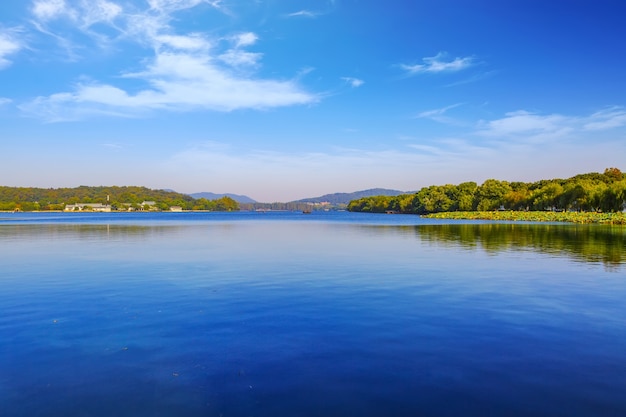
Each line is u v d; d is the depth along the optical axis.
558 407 7.30
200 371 8.86
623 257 27.06
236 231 58.22
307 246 35.31
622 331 11.40
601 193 103.25
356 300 15.05
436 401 7.53
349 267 22.95
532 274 20.52
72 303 14.70
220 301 14.94
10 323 12.31
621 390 7.91
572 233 51.78
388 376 8.54
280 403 7.50
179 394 7.86
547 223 85.50
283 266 23.39
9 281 18.86
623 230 58.06
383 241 40.38
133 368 9.03
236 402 7.56
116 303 14.67
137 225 78.94
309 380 8.39
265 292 16.44
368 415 7.09
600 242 38.34
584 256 27.66
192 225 79.44
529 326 11.87
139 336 11.10
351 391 7.92
